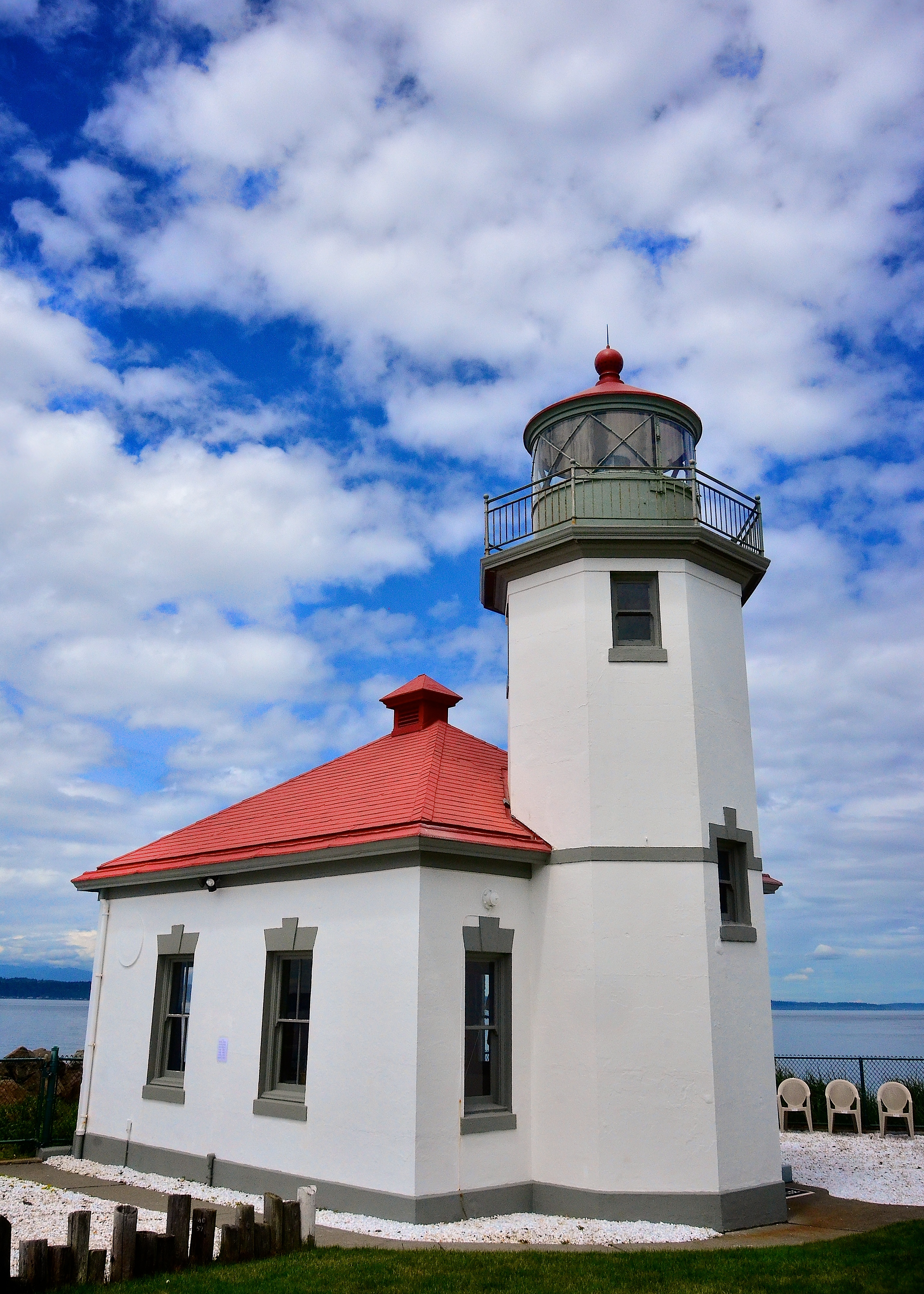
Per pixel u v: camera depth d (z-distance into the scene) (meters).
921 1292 8.82
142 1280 8.88
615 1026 12.59
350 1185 12.16
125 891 17.42
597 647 13.91
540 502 16.09
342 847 13.12
